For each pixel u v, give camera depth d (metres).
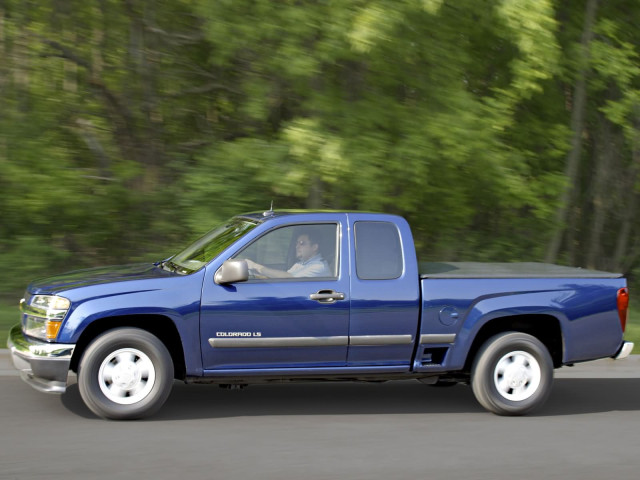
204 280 9.79
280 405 10.87
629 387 12.66
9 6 18.98
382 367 10.30
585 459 8.74
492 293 10.48
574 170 21.75
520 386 10.65
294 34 15.70
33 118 19.12
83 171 19.23
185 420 9.84
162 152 20.19
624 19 21.81
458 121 16.30
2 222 18.27
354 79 16.84
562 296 10.69
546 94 20.44
